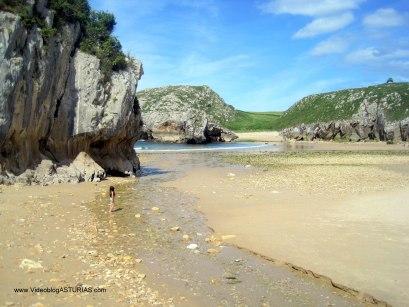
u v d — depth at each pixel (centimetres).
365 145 9988
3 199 2725
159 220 2411
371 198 2891
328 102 17612
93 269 1573
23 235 1944
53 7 3662
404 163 5509
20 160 3397
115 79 4203
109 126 4078
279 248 1861
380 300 1350
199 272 1616
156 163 5909
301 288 1479
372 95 15900
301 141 12475
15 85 3142
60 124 3781
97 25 4300
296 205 2700
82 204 2809
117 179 4091
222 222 2344
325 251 1800
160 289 1434
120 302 1297
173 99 19400
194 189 3469
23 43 3266
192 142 12019
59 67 3681
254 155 7275
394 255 1733
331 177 4047
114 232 2133
